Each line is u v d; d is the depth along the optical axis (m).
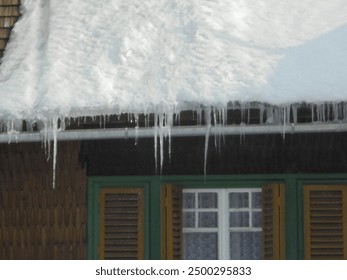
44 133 17.58
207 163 18.33
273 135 18.19
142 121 17.39
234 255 18.42
